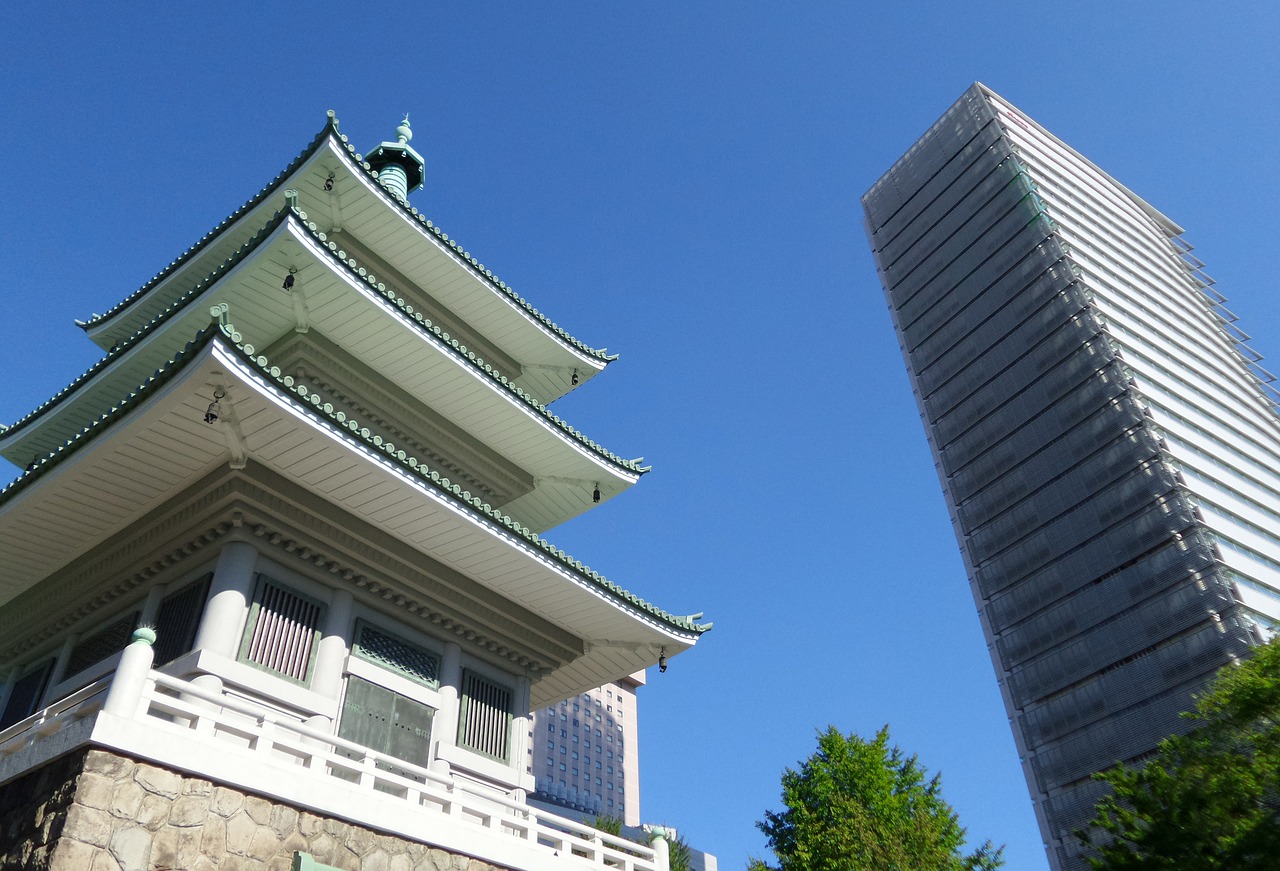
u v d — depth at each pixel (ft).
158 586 62.59
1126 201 453.58
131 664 44.80
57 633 70.08
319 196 79.36
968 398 378.32
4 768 47.03
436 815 53.83
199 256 82.17
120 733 42.52
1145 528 295.69
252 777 46.34
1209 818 75.31
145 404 52.03
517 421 78.43
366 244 83.41
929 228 435.53
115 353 72.13
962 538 356.79
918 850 101.04
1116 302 363.56
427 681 66.90
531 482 84.89
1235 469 327.06
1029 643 315.58
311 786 48.62
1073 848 270.67
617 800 512.63
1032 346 360.07
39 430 78.89
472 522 61.87
